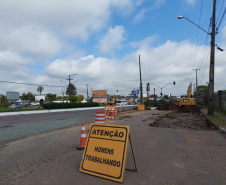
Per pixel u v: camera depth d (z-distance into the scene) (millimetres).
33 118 20609
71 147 7262
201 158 5789
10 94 45250
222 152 6414
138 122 14453
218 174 4590
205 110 28469
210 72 17688
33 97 114312
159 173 4688
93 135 4969
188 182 4188
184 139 8406
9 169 5070
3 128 12844
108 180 4336
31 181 4324
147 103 47344
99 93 95750
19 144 7820
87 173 4676
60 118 19688
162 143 7672
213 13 17234
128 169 4879
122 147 4473
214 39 17531
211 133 9836
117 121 15312
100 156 4664
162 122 13773
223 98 23391
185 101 27797
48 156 6164
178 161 5531
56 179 4410
